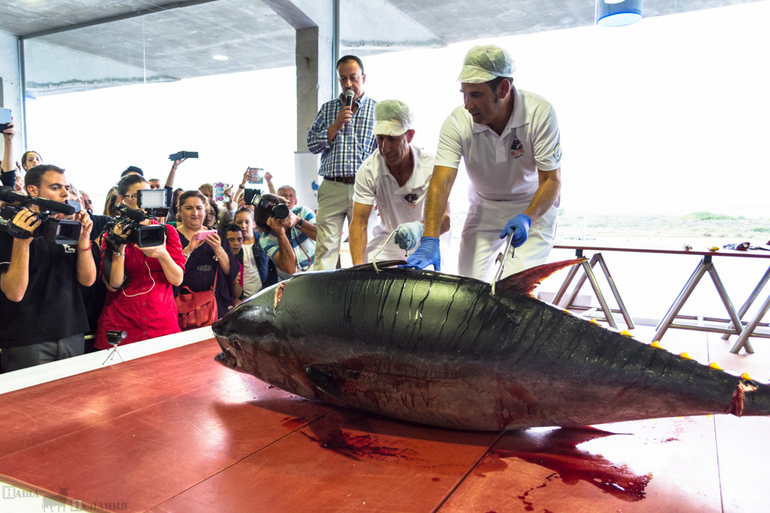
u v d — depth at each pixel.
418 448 1.59
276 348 1.77
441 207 2.41
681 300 4.10
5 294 2.72
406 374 1.58
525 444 1.63
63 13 7.05
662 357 1.44
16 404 1.89
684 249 4.15
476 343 1.51
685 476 1.45
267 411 1.85
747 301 4.52
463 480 1.41
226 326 1.89
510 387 1.50
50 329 2.84
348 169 4.24
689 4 5.72
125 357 2.44
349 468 1.47
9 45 7.36
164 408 1.87
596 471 1.47
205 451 1.55
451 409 1.59
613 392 1.45
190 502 1.29
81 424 1.73
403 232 2.00
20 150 7.44
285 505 1.29
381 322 1.59
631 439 1.67
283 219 4.03
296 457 1.53
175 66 7.35
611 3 4.55
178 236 3.38
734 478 1.44
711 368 1.42
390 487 1.37
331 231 4.34
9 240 2.84
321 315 1.67
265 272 4.30
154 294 3.16
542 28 7.09
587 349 1.46
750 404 1.36
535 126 2.42
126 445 1.59
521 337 1.49
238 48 7.80
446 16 6.98
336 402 1.82
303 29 7.38
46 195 2.82
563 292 4.96
